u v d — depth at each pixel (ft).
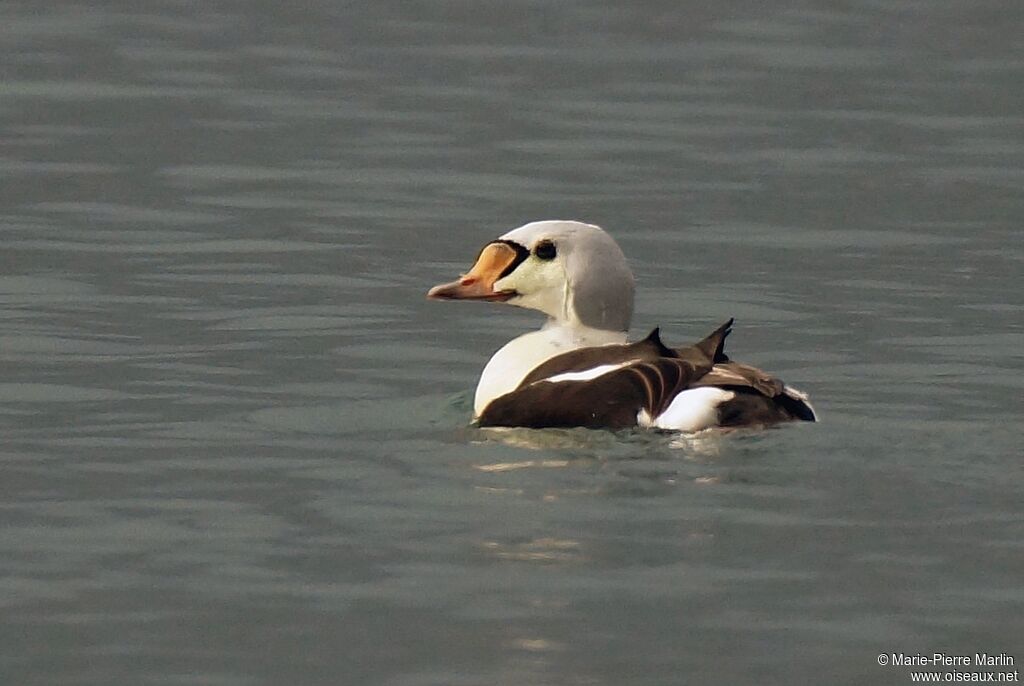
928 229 65.82
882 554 32.07
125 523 34.22
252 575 31.68
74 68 93.04
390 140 79.87
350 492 35.58
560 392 38.42
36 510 35.04
